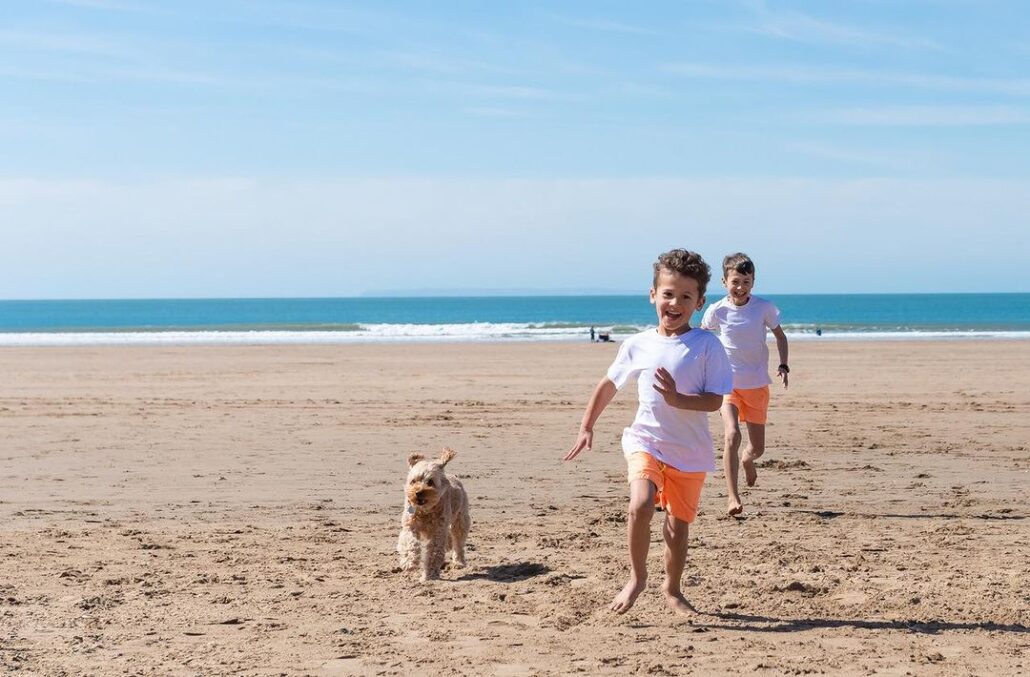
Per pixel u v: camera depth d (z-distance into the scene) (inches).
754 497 383.6
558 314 4813.0
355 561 280.7
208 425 591.5
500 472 437.7
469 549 297.3
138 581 255.9
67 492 388.2
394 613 229.1
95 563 274.8
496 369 1058.1
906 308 5310.0
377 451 497.0
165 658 195.8
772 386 841.5
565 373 1005.2
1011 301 7401.6
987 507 362.9
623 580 258.8
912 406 691.4
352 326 2598.4
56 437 539.2
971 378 920.9
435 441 531.2
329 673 187.2
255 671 188.4
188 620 221.9
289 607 233.1
